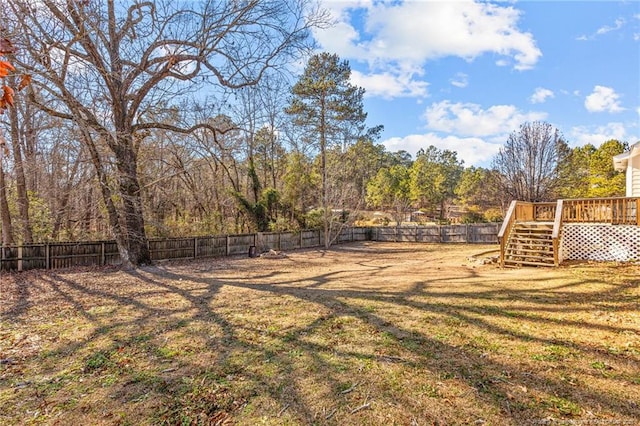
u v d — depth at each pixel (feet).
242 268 37.76
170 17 30.96
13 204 42.22
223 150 42.73
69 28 27.14
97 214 44.65
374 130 81.46
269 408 9.12
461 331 14.35
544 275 25.34
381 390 9.81
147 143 49.93
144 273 33.04
